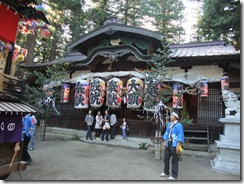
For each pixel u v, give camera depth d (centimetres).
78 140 1165
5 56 575
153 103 834
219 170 647
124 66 1260
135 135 1155
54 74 1162
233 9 1543
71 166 639
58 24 1858
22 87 564
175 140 558
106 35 1215
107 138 1129
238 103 725
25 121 640
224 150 673
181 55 1054
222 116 988
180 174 600
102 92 1120
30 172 566
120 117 1245
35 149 873
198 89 1005
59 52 2492
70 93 1412
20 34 1741
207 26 1762
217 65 1031
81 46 1295
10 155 495
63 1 1675
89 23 2119
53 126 1454
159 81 845
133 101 996
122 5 2441
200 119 1015
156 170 636
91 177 540
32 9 625
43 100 1121
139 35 1113
